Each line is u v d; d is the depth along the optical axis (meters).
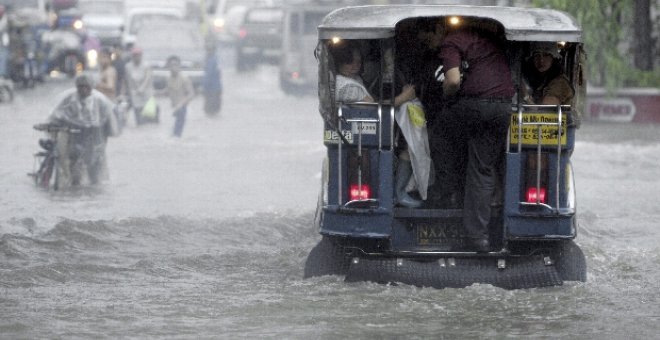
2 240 30.19
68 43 108.19
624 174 46.50
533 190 24.19
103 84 58.16
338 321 22.00
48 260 28.31
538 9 25.22
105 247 30.47
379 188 24.14
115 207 38.19
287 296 24.05
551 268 24.47
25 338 20.73
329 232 24.34
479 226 24.27
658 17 74.25
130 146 58.59
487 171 24.27
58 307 23.20
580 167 48.38
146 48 98.12
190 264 28.12
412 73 25.22
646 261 28.12
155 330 21.41
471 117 24.00
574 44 24.81
